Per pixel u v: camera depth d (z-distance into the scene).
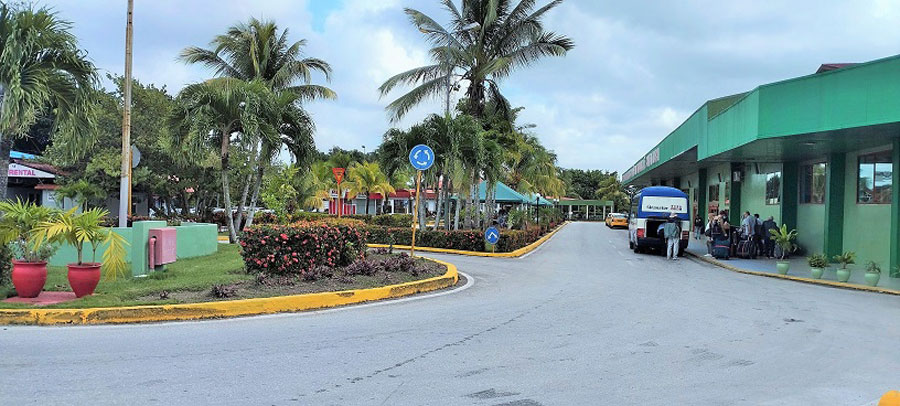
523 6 23.86
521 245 24.55
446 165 21.23
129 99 15.33
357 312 8.89
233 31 26.00
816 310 10.36
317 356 6.20
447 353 6.46
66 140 13.34
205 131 17.83
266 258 10.81
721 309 10.10
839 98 14.28
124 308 7.84
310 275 10.55
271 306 8.75
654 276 15.51
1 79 11.65
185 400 4.72
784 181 22.98
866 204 18.25
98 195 26.83
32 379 5.17
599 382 5.52
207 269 12.25
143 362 5.79
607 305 10.12
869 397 5.25
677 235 21.86
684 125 26.38
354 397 4.91
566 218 89.94
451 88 24.91
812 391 5.40
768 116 15.82
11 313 7.55
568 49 24.12
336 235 11.88
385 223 38.12
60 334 6.99
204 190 30.56
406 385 5.28
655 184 52.97
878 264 17.62
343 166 47.66
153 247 11.04
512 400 4.93
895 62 13.19
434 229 23.56
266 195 24.81
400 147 21.69
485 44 24.58
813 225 21.59
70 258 13.39
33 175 30.11
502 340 7.18
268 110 18.45
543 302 10.30
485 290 11.77
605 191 94.50
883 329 8.61
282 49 27.14
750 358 6.60
